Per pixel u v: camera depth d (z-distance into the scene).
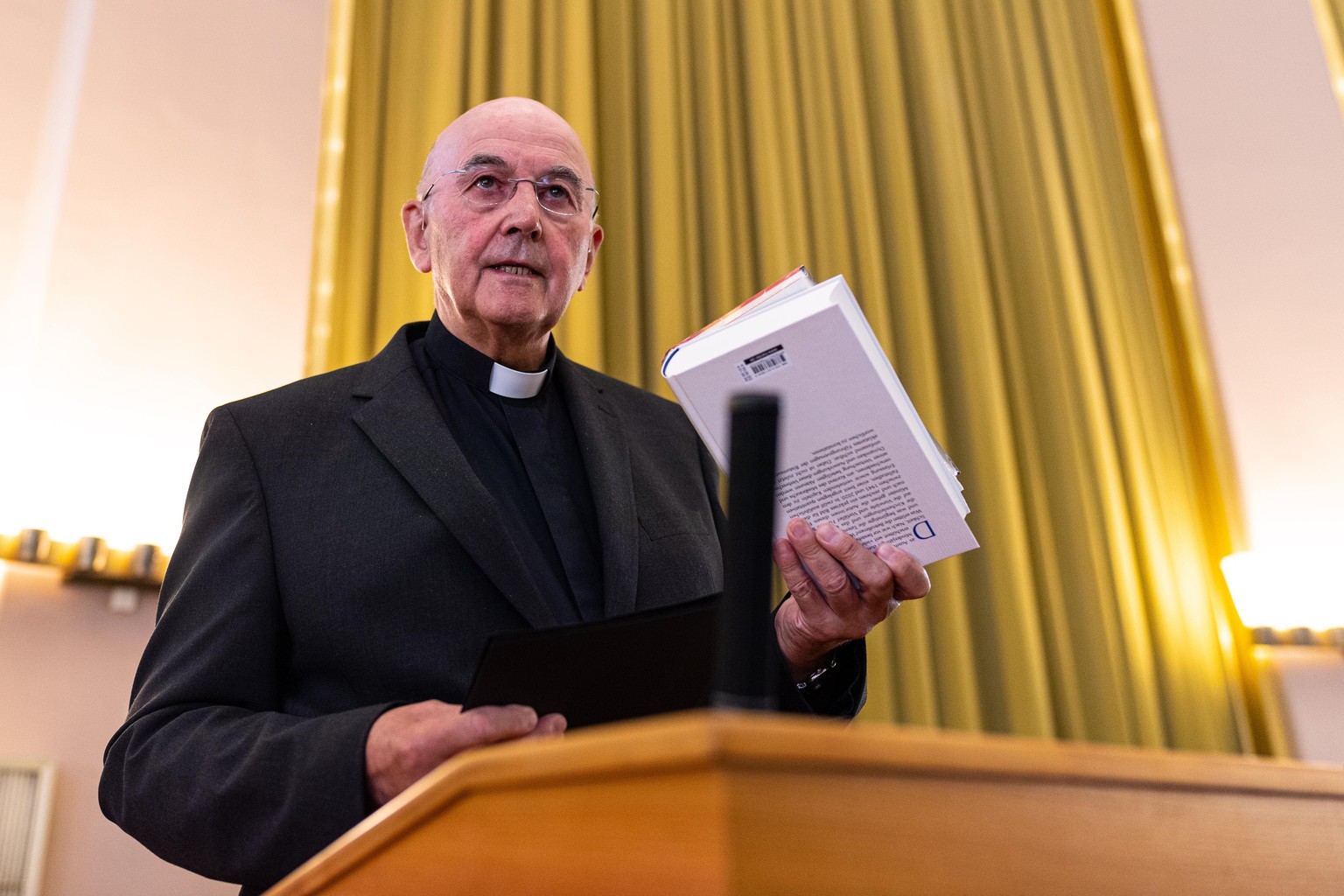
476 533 1.36
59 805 2.05
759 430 0.69
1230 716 3.25
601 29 3.44
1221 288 3.71
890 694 3.02
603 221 3.21
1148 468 3.46
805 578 1.23
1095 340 3.57
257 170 2.70
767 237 3.40
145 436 2.35
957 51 3.85
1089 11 3.99
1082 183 3.73
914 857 0.47
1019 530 3.26
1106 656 3.19
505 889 0.51
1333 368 3.57
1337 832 0.69
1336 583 3.31
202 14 2.72
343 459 1.42
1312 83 3.90
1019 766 0.51
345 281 2.85
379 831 0.59
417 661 1.28
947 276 3.55
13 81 2.46
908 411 1.13
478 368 1.65
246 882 1.06
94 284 2.39
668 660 0.97
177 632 1.29
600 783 0.48
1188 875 0.58
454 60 3.10
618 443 1.66
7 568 2.13
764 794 0.43
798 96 3.63
